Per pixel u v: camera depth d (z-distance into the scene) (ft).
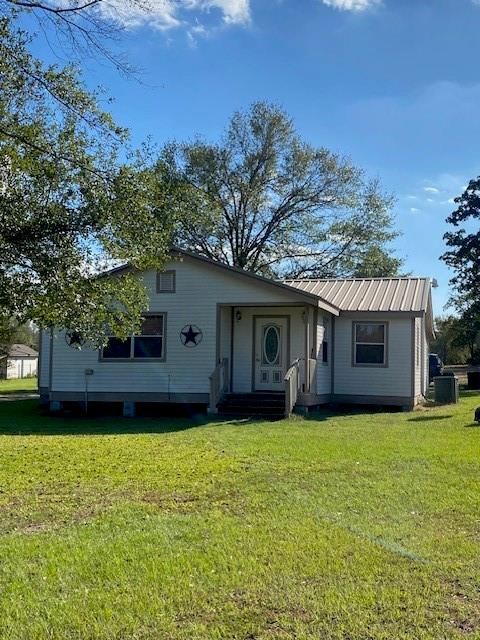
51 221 33.60
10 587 15.33
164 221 39.17
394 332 64.90
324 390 63.98
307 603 14.19
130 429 49.73
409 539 18.67
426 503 22.86
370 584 15.26
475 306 141.08
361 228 127.13
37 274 33.40
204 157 127.03
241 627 13.07
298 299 57.72
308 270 130.41
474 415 51.29
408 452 34.30
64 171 34.22
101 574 16.08
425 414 57.52
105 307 37.35
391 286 72.02
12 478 28.55
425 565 16.49
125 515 21.98
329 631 12.86
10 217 32.55
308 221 127.13
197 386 60.29
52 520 21.53
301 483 26.63
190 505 23.30
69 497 24.81
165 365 61.11
